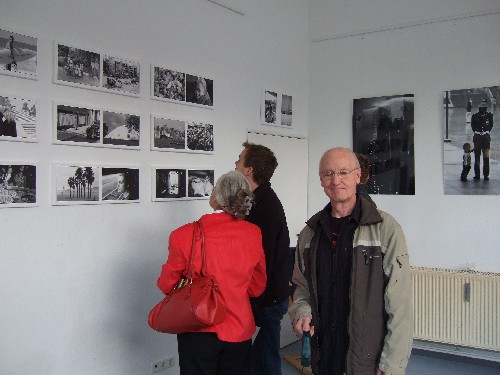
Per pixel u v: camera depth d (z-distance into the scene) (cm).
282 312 273
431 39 452
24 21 251
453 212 439
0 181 240
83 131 279
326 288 194
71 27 275
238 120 407
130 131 309
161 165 330
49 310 264
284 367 409
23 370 251
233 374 224
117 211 302
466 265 432
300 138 502
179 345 224
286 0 477
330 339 192
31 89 255
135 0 314
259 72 436
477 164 430
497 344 402
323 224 198
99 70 289
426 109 454
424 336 431
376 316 180
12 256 247
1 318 242
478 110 430
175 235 224
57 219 268
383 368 174
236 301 224
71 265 275
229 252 223
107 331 295
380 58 478
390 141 470
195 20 363
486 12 426
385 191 471
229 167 394
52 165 263
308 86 517
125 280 306
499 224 419
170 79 338
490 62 426
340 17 499
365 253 184
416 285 435
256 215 270
